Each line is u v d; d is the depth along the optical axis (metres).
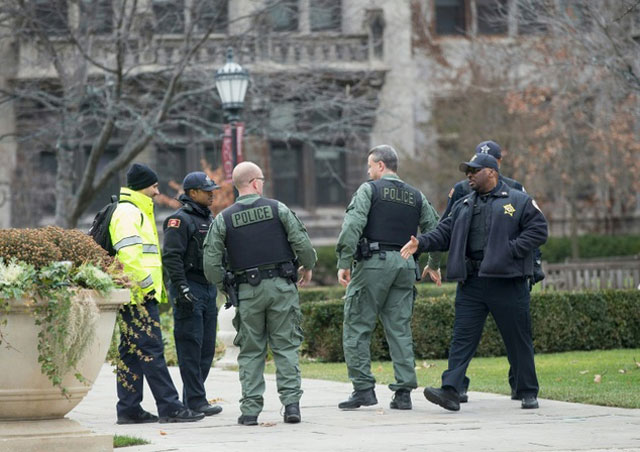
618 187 113.69
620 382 41.25
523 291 34.12
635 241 118.25
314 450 26.25
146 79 89.88
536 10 72.00
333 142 92.69
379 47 114.38
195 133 113.81
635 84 61.28
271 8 83.25
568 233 120.94
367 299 34.72
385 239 34.69
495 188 34.38
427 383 43.19
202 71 83.25
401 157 115.00
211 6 81.12
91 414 36.09
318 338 56.62
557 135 104.75
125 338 32.97
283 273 32.09
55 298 24.81
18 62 96.75
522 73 111.19
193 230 34.94
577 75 79.12
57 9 80.12
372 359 55.41
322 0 95.25
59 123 81.81
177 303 34.62
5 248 25.53
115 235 32.31
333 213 120.00
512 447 26.41
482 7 119.12
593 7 62.47
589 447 26.31
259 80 86.69
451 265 34.03
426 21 115.31
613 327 59.06
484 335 55.97
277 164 119.88
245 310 32.03
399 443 27.30
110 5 84.50
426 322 55.19
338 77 92.88
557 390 38.47
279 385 32.19
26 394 25.41
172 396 33.16
